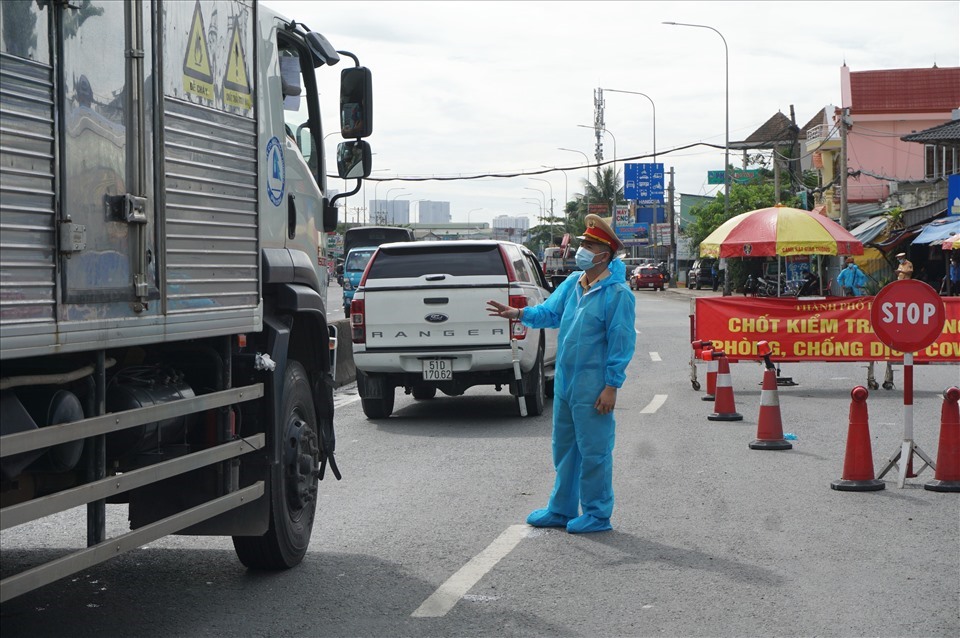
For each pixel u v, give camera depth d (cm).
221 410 566
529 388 1338
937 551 675
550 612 557
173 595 594
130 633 527
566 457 749
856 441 877
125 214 460
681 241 8169
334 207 800
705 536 721
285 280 652
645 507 812
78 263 429
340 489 902
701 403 1465
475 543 711
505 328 1260
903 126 5147
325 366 708
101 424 447
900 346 886
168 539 738
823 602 569
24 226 396
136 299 471
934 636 513
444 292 1268
